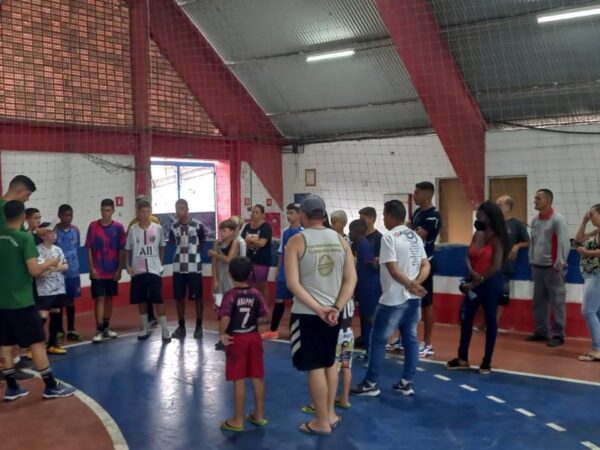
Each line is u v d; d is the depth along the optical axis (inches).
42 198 397.7
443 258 342.0
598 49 408.2
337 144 585.3
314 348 175.9
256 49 514.3
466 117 480.4
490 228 236.1
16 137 383.6
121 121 450.0
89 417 200.8
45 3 400.8
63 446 176.4
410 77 454.6
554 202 478.3
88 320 382.6
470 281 242.5
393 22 400.5
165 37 494.0
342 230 244.8
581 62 422.0
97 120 433.7
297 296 168.9
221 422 194.5
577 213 469.1
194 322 364.2
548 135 477.4
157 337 322.7
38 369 218.7
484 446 172.1
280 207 614.5
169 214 523.2
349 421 192.9
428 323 270.5
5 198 222.7
